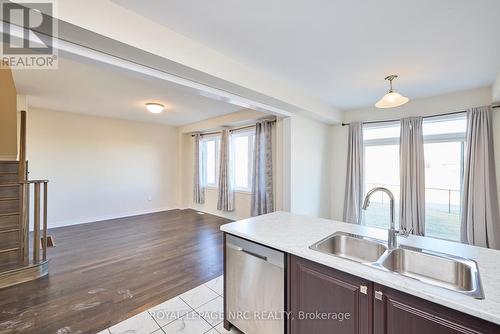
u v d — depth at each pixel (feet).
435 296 3.01
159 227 15.39
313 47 6.81
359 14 5.27
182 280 8.48
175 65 6.27
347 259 4.15
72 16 4.39
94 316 6.41
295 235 5.48
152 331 5.89
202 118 17.62
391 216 4.91
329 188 15.17
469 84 9.68
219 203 17.87
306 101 11.12
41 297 7.27
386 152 13.17
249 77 8.20
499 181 9.52
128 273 8.96
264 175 14.92
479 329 2.78
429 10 5.08
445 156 11.25
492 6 4.91
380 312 3.57
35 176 14.43
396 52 7.06
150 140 19.79
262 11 5.21
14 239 8.97
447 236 11.14
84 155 16.30
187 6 5.05
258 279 5.25
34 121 14.32
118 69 6.07
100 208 17.11
